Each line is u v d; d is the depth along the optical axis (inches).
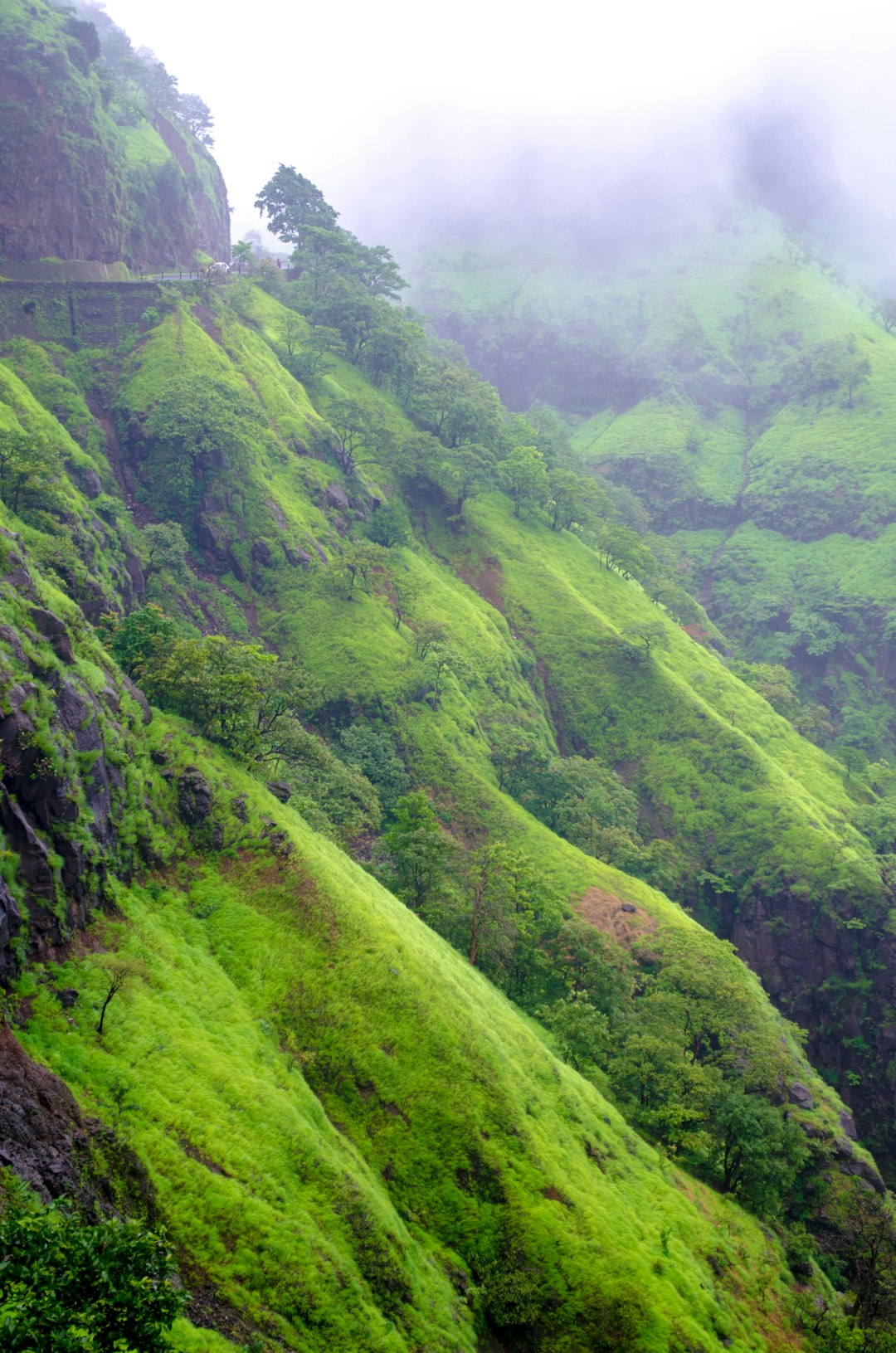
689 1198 2856.8
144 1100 1802.4
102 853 2288.4
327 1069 2336.4
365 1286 1843.0
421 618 6176.2
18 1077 1558.8
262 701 3565.5
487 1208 2258.9
